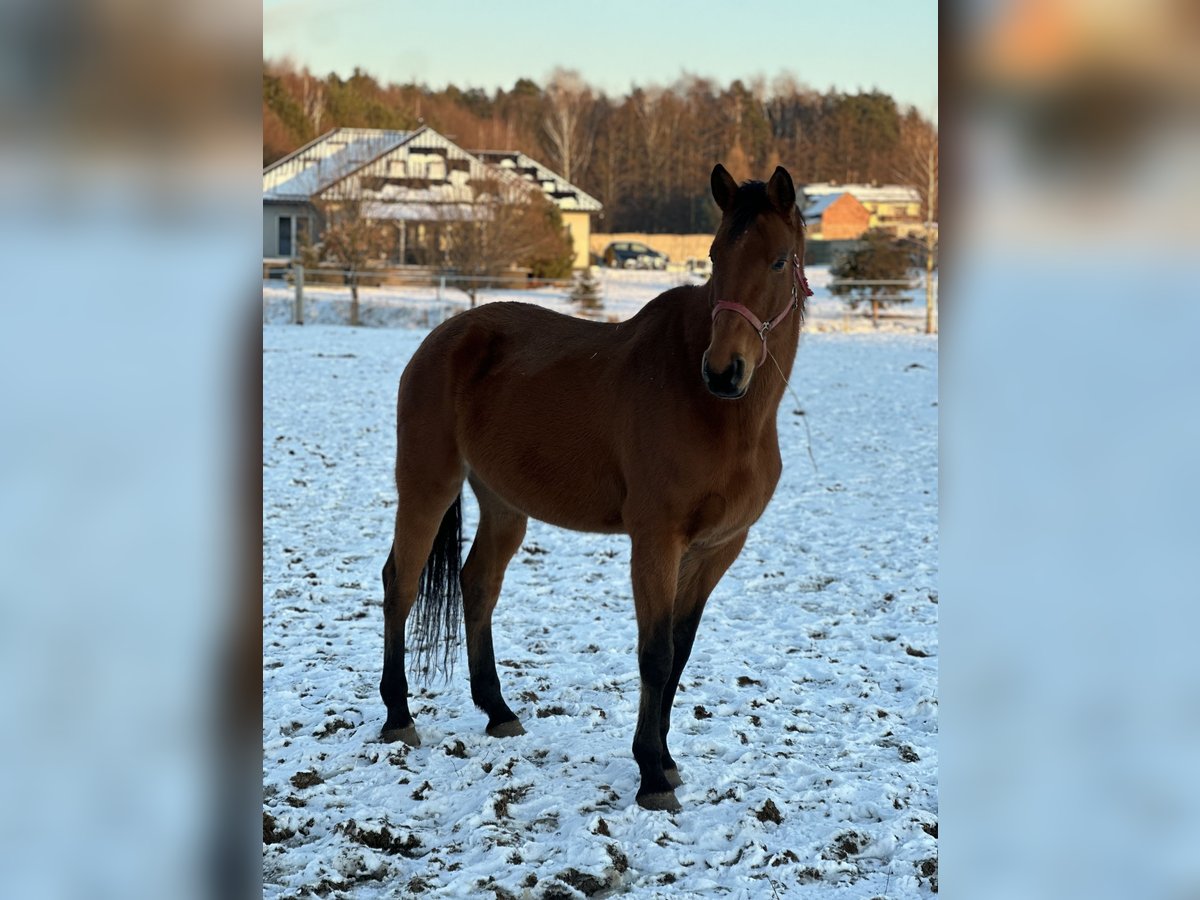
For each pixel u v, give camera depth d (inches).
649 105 2482.8
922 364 725.3
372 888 123.1
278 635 214.4
